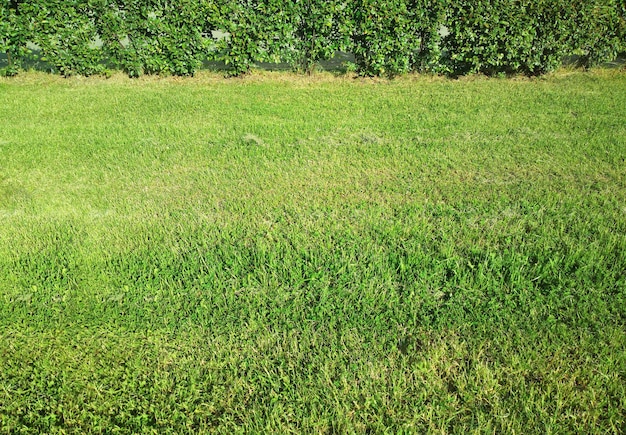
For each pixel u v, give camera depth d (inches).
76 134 295.0
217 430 114.3
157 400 122.0
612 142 269.1
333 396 121.2
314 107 342.3
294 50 414.9
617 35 410.0
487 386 121.4
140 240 184.5
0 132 298.0
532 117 313.3
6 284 162.7
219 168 249.0
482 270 159.8
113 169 248.7
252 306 150.8
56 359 134.0
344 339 138.6
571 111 323.3
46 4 386.0
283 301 153.2
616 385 120.2
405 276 162.1
